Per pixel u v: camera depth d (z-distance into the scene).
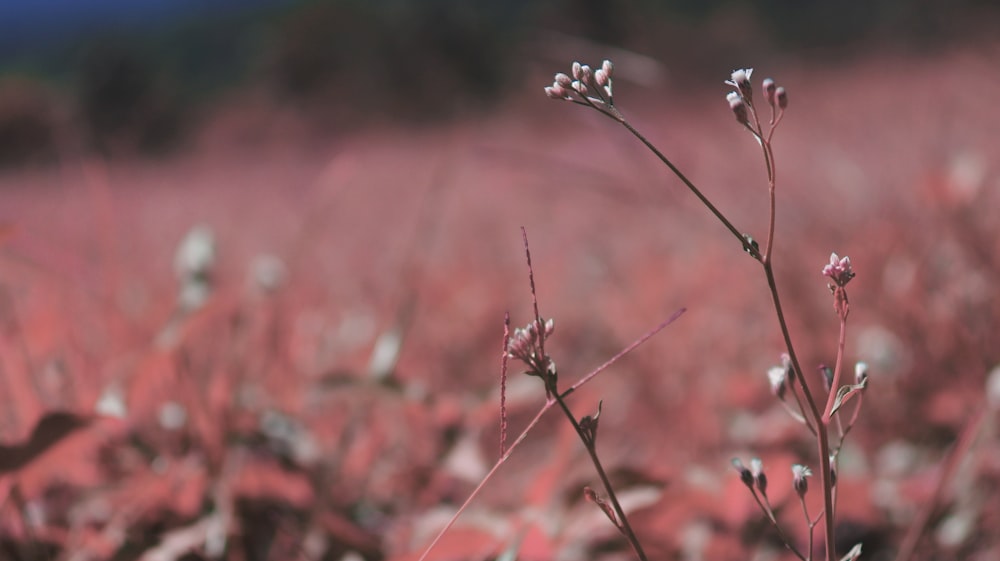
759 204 2.62
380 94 14.70
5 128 13.31
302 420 1.42
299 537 1.23
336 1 18.30
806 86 7.30
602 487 1.21
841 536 1.25
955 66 3.87
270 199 4.71
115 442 1.29
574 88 0.98
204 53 34.62
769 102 0.98
